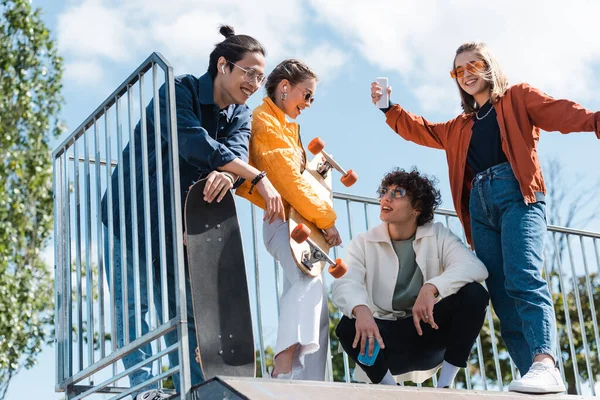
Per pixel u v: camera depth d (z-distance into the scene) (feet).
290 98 13.30
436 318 12.98
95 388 11.66
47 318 36.37
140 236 12.46
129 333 12.42
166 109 11.05
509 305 13.20
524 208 12.96
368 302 13.26
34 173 37.55
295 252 12.21
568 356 32.76
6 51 38.01
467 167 13.85
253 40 12.49
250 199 12.72
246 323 10.61
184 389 9.75
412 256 13.65
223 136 12.40
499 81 13.48
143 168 11.35
